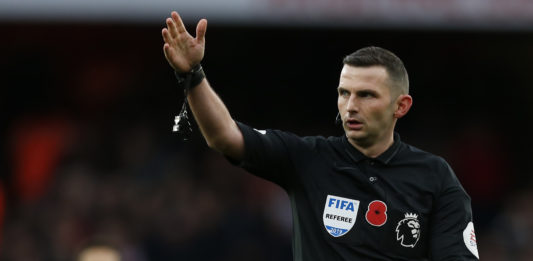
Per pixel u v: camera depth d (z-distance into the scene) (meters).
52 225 32.56
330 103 39.38
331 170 12.48
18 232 32.66
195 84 11.98
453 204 12.31
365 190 12.27
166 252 32.38
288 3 29.25
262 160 12.45
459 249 12.06
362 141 12.41
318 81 39.34
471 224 12.37
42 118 37.50
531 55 38.53
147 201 33.38
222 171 35.34
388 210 12.12
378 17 29.39
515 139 38.72
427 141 37.78
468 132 37.97
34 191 35.22
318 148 12.71
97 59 38.56
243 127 12.49
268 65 39.31
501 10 29.45
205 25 11.94
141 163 35.59
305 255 12.27
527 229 33.19
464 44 38.56
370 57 12.34
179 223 32.91
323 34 38.28
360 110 12.25
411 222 12.12
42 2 28.94
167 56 11.88
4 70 38.00
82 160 35.78
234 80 39.38
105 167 35.81
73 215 32.81
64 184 33.84
